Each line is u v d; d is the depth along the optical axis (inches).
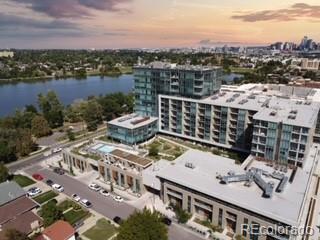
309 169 3390.7
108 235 2861.7
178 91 4990.2
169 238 2802.7
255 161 3609.7
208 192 2869.1
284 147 3555.6
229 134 4539.9
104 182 3978.8
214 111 4596.5
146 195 3612.2
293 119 3570.4
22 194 3186.5
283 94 5413.4
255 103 4421.8
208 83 4857.3
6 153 4532.5
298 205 2630.4
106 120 6845.5
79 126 6476.4
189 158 3617.1
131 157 4003.4
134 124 4948.3
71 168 4276.6
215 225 2962.6
